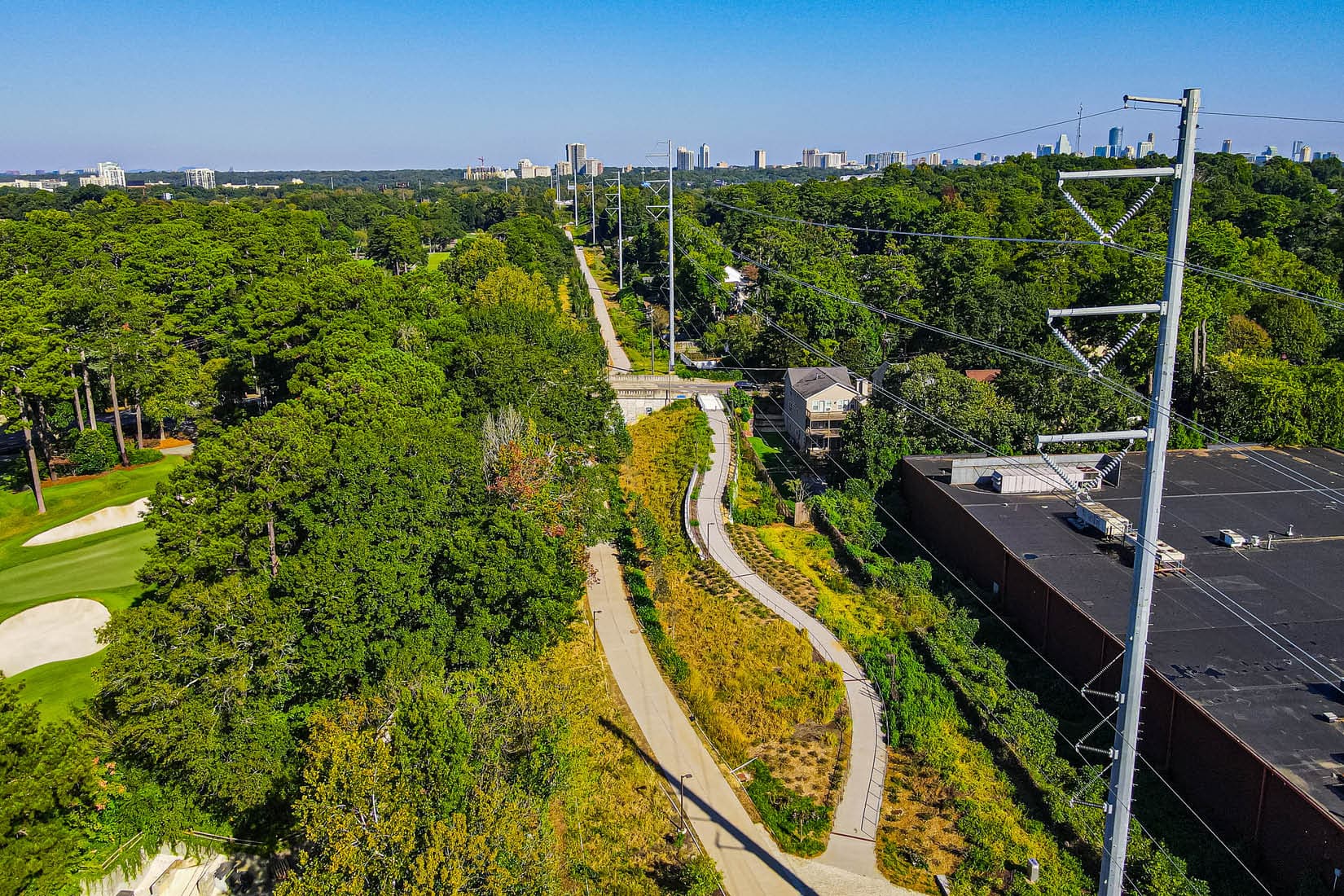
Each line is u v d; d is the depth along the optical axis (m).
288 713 34.00
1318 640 37.06
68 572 47.75
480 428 50.66
